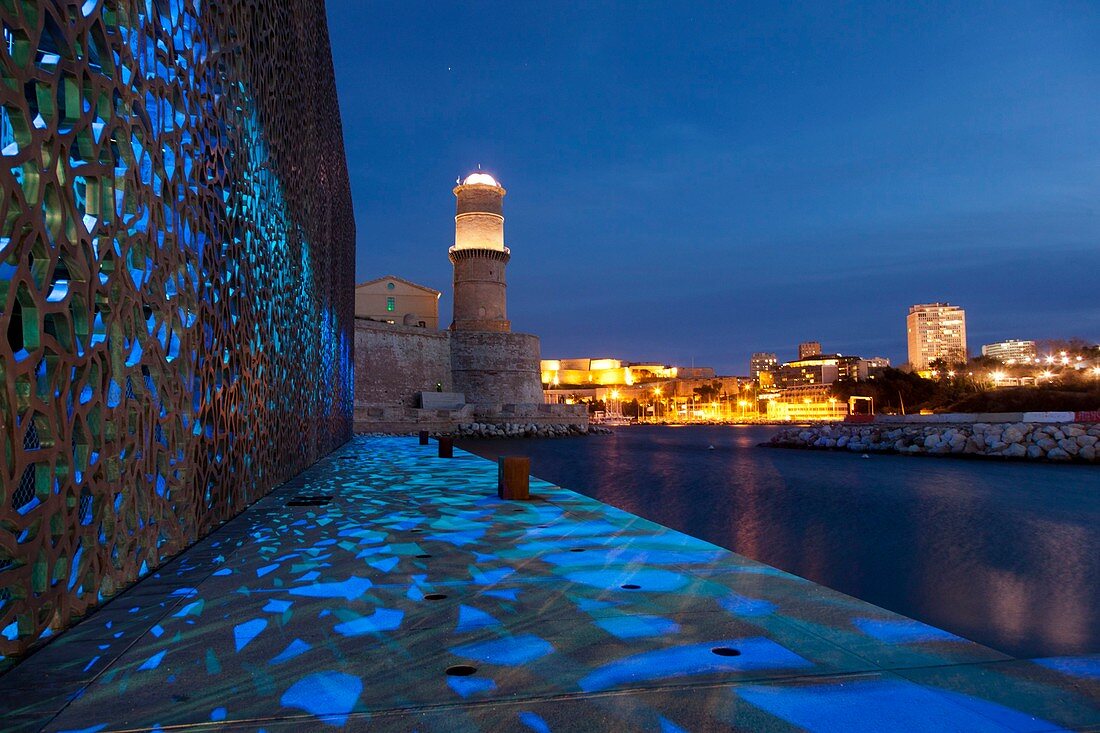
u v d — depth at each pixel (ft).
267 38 35.91
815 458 154.10
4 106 10.81
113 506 16.03
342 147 95.09
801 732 9.59
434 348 246.68
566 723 9.82
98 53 14.87
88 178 14.39
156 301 18.66
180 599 16.71
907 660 12.46
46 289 12.03
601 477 108.37
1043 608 31.99
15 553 11.50
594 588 17.84
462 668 12.03
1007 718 10.11
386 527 27.78
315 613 15.55
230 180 27.99
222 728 9.68
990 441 140.87
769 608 15.90
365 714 10.11
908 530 55.67
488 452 157.58
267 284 36.27
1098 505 71.10
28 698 10.70
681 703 10.53
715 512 67.46
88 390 14.39
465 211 268.21
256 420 34.40
